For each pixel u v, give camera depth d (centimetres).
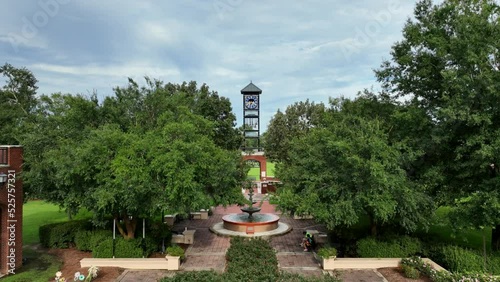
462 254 1408
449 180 1543
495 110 1323
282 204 1459
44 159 1508
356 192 1438
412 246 1549
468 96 1310
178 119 1702
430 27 1555
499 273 1346
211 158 1541
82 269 1460
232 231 2133
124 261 1487
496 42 1316
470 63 1337
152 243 1661
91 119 1708
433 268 1352
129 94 1830
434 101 1569
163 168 1349
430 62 1552
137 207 1419
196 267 1506
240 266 1330
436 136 1388
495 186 1334
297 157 1636
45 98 1672
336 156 1476
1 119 2898
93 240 1622
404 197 1384
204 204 1490
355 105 1734
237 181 1945
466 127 1435
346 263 1483
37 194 1622
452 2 1478
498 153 1247
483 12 1364
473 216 1384
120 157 1346
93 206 1482
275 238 2038
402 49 1683
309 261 1603
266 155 3994
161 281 1120
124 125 1777
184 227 2325
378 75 1745
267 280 1105
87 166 1395
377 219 1564
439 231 1986
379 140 1377
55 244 1777
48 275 1395
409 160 1440
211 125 1725
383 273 1417
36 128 1630
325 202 1452
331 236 1884
